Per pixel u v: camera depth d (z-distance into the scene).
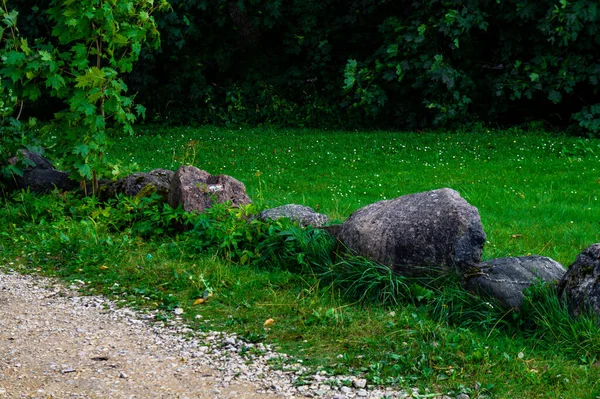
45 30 19.62
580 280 5.44
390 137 16.11
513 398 4.54
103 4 8.86
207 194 8.21
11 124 9.67
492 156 13.89
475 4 16.41
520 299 5.68
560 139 15.34
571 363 5.04
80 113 9.05
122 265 7.21
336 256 6.82
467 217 6.28
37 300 6.46
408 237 6.33
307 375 4.89
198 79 19.55
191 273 6.91
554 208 9.68
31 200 9.00
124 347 5.41
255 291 6.48
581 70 16.06
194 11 19.08
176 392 4.66
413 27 16.84
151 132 17.91
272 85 19.61
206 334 5.64
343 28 19.03
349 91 18.50
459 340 5.33
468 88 17.12
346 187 11.48
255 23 18.95
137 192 8.88
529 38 16.55
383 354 5.15
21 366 5.04
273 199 10.53
